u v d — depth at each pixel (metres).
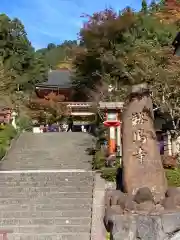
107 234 9.84
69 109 37.00
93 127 29.00
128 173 11.16
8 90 33.97
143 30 28.36
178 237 9.27
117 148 16.55
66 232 10.19
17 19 51.50
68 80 45.06
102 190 12.54
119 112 16.97
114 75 24.69
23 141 24.55
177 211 9.77
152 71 14.52
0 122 25.97
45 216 11.11
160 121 18.52
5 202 12.10
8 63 48.12
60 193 12.73
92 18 29.86
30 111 37.16
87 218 10.85
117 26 28.45
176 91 14.59
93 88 31.50
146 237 9.26
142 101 11.70
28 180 14.05
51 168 18.30
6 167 18.55
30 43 54.84
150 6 34.59
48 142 24.14
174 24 28.36
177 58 16.19
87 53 30.75
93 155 19.91
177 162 15.07
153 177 10.95
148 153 11.19
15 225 10.58
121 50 26.19
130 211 9.97
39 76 49.91
